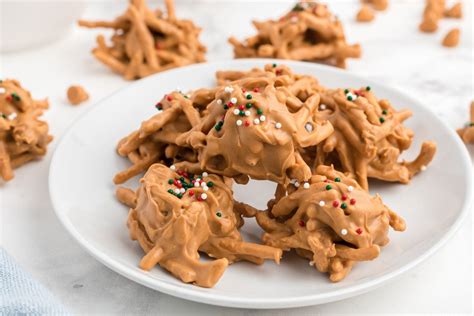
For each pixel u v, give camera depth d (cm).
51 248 43
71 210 42
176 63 53
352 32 60
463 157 44
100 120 47
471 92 54
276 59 52
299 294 38
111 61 54
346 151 43
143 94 49
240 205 42
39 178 46
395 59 57
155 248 39
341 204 39
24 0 54
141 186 41
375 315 39
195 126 42
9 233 43
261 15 62
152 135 44
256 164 40
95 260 42
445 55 57
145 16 53
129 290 41
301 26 53
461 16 61
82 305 40
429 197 44
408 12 63
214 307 40
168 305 40
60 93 53
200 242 39
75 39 59
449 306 40
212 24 61
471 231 43
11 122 46
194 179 41
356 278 39
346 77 50
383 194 44
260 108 40
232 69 51
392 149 44
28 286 39
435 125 47
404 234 41
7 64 55
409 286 41
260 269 40
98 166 45
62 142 45
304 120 41
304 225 40
